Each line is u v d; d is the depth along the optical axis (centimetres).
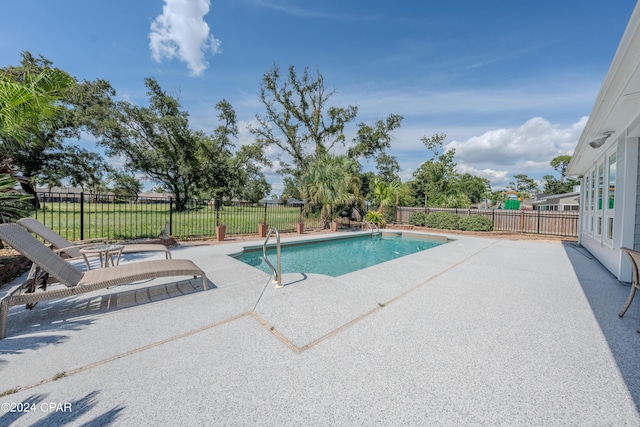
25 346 222
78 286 266
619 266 438
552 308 320
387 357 213
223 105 2217
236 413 155
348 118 1889
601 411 160
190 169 2152
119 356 210
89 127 1695
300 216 1366
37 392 169
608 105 357
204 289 361
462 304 329
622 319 290
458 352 222
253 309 304
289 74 1781
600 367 203
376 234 1212
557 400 169
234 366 199
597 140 489
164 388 175
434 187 2577
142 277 306
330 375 190
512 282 426
